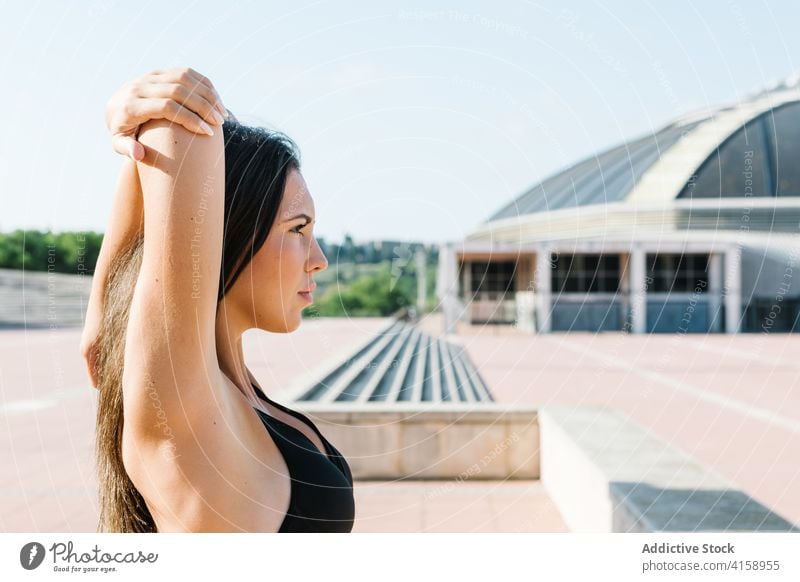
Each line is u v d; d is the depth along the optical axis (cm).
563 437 372
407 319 2184
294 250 88
